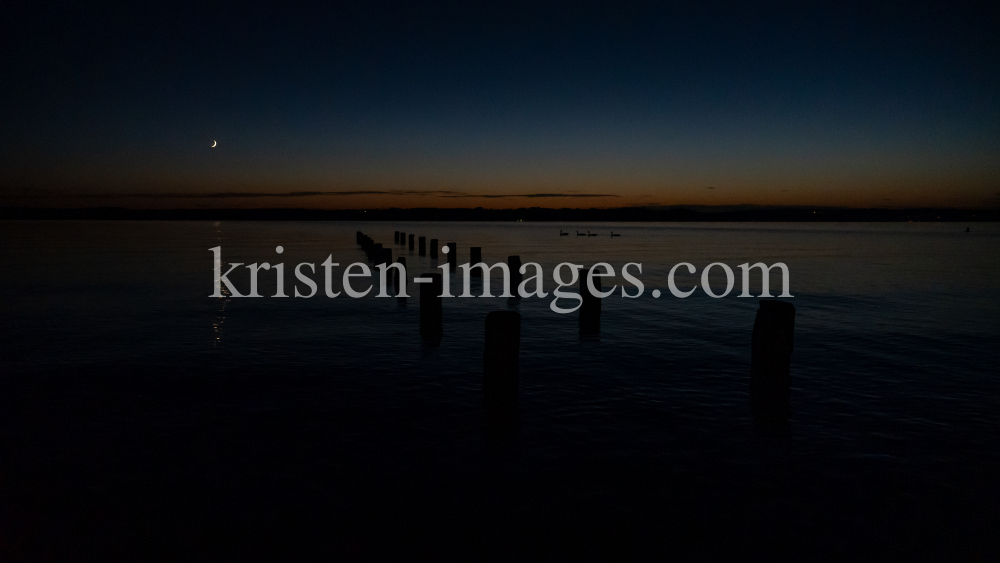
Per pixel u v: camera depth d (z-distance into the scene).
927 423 7.47
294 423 7.40
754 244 54.81
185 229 85.19
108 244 45.34
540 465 6.28
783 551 4.81
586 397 8.51
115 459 6.32
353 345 11.73
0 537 4.90
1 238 53.84
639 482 5.91
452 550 4.80
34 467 6.12
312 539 4.92
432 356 10.86
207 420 7.47
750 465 6.29
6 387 8.75
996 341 12.18
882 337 12.59
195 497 5.55
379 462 6.32
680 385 9.09
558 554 4.76
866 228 139.75
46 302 17.00
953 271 27.42
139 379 9.22
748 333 13.05
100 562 4.60
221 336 12.51
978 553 4.77
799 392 8.73
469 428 7.29
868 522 5.21
